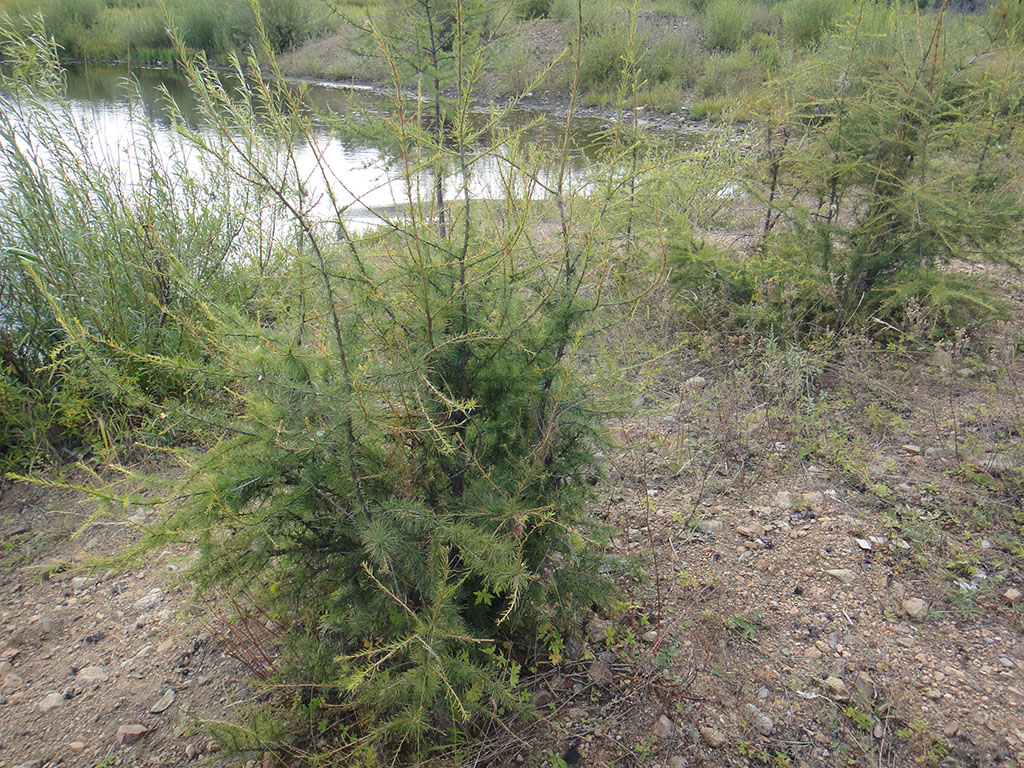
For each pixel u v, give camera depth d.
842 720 2.46
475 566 2.13
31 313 4.23
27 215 4.14
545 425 2.44
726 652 2.73
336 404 2.03
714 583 3.05
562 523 2.45
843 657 2.69
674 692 2.56
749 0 19.77
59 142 4.25
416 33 3.29
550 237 2.49
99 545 3.47
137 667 2.79
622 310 3.38
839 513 3.44
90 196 4.43
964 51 4.90
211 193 4.49
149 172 4.62
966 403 4.22
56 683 2.74
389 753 2.35
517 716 2.46
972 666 2.62
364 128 3.69
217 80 2.67
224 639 2.69
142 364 4.00
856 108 4.83
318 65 15.10
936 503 3.45
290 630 2.59
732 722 2.46
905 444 3.91
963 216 4.54
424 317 2.19
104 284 4.12
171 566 3.26
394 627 2.31
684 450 3.96
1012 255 4.68
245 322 2.19
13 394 3.98
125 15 16.00
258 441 2.16
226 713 2.55
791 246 5.06
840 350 4.68
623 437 4.07
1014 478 3.47
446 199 2.53
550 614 2.55
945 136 4.70
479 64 2.37
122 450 3.99
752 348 4.65
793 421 4.09
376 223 2.53
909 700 2.50
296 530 2.33
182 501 2.27
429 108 3.37
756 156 5.64
